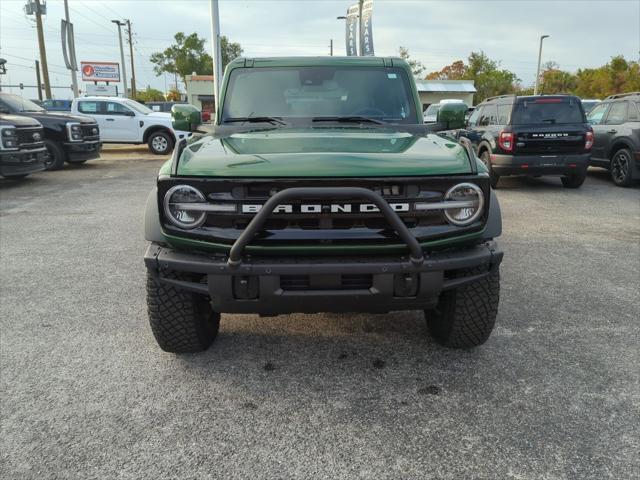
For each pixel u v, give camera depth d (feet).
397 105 13.44
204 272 8.87
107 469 7.84
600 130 36.60
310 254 8.85
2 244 20.70
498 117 33.37
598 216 25.94
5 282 16.17
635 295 14.97
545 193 32.63
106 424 8.94
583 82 170.91
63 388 10.07
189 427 8.86
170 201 8.97
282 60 13.89
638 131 32.94
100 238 21.63
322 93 13.48
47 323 13.10
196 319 10.60
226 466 7.91
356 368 10.79
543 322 13.04
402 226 8.43
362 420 9.02
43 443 8.43
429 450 8.23
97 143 47.78
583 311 13.76
